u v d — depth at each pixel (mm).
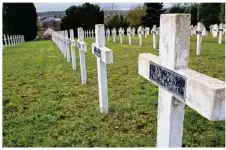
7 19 33375
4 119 4676
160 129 2490
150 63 2557
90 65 9562
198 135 3754
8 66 10438
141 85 6301
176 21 2029
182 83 2033
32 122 4508
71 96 5812
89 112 4750
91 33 29094
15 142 3881
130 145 3582
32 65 10336
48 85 6891
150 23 35344
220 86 1721
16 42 28016
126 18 37750
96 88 6363
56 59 11656
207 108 1764
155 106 4840
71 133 4020
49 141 3795
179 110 2291
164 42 2229
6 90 6621
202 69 7594
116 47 15336
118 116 4496
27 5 34938
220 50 11555
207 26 30000
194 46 13445
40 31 45469
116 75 7445
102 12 37250
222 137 3662
